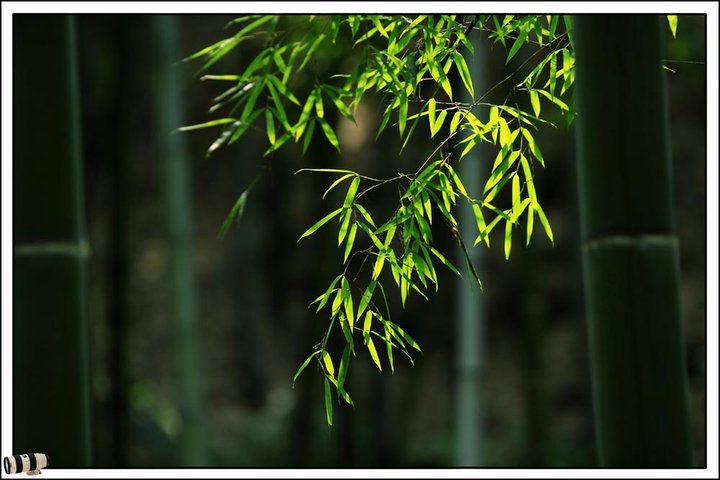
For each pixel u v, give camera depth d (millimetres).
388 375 10641
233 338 13945
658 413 2764
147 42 7438
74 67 3432
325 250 7328
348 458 7914
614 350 2789
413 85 2881
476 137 2928
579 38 2832
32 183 3352
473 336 6301
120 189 7203
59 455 3357
